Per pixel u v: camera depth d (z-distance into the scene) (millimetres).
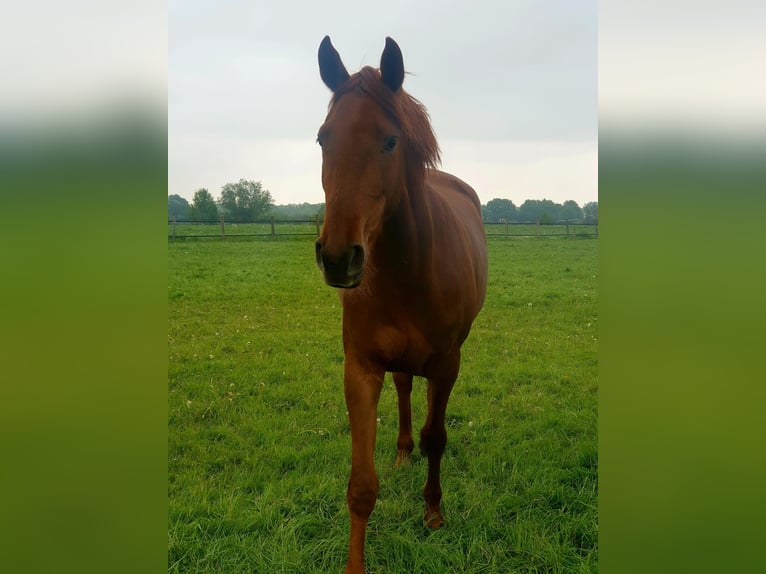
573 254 12789
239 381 4336
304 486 2879
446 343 2434
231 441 3387
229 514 2627
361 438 2184
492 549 2418
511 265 10977
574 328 6020
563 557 2340
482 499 2754
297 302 7449
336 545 2439
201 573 2305
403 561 2363
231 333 5820
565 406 3863
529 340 5527
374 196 1826
